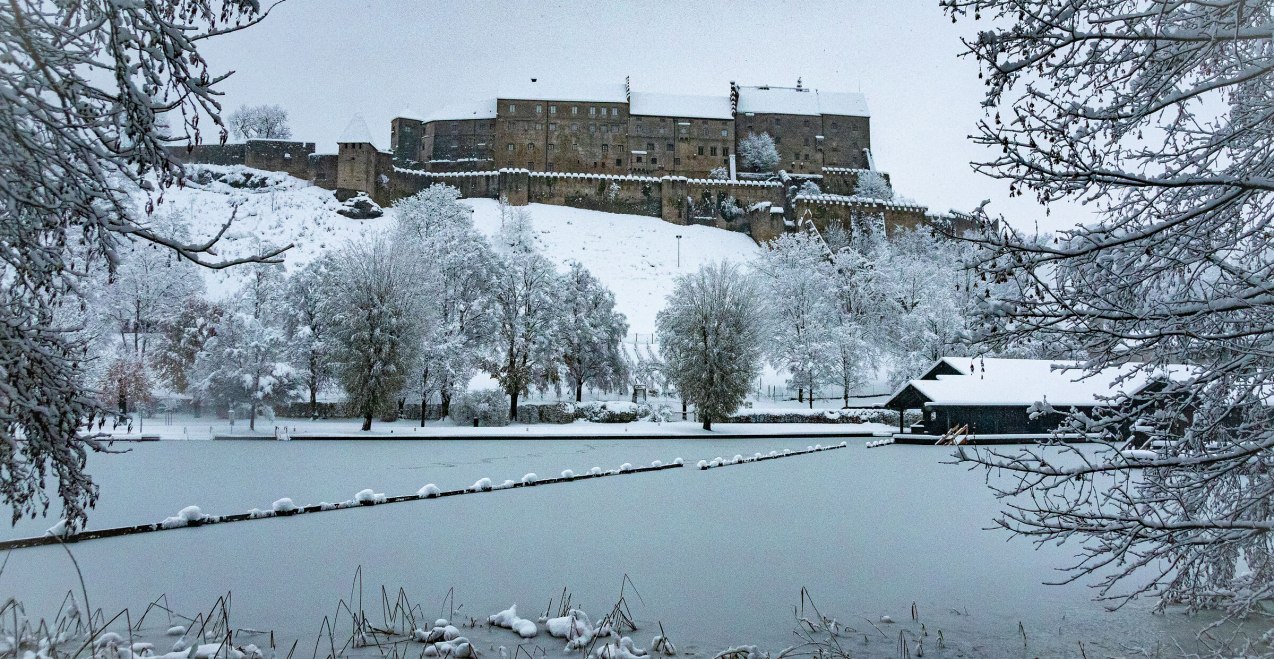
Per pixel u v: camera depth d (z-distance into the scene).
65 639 8.16
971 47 5.59
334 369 47.38
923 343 65.62
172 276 50.41
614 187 121.19
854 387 68.19
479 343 54.09
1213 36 5.00
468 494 22.45
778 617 10.17
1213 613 10.02
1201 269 5.87
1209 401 6.14
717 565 13.29
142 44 5.41
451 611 10.30
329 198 111.06
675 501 21.23
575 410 54.00
